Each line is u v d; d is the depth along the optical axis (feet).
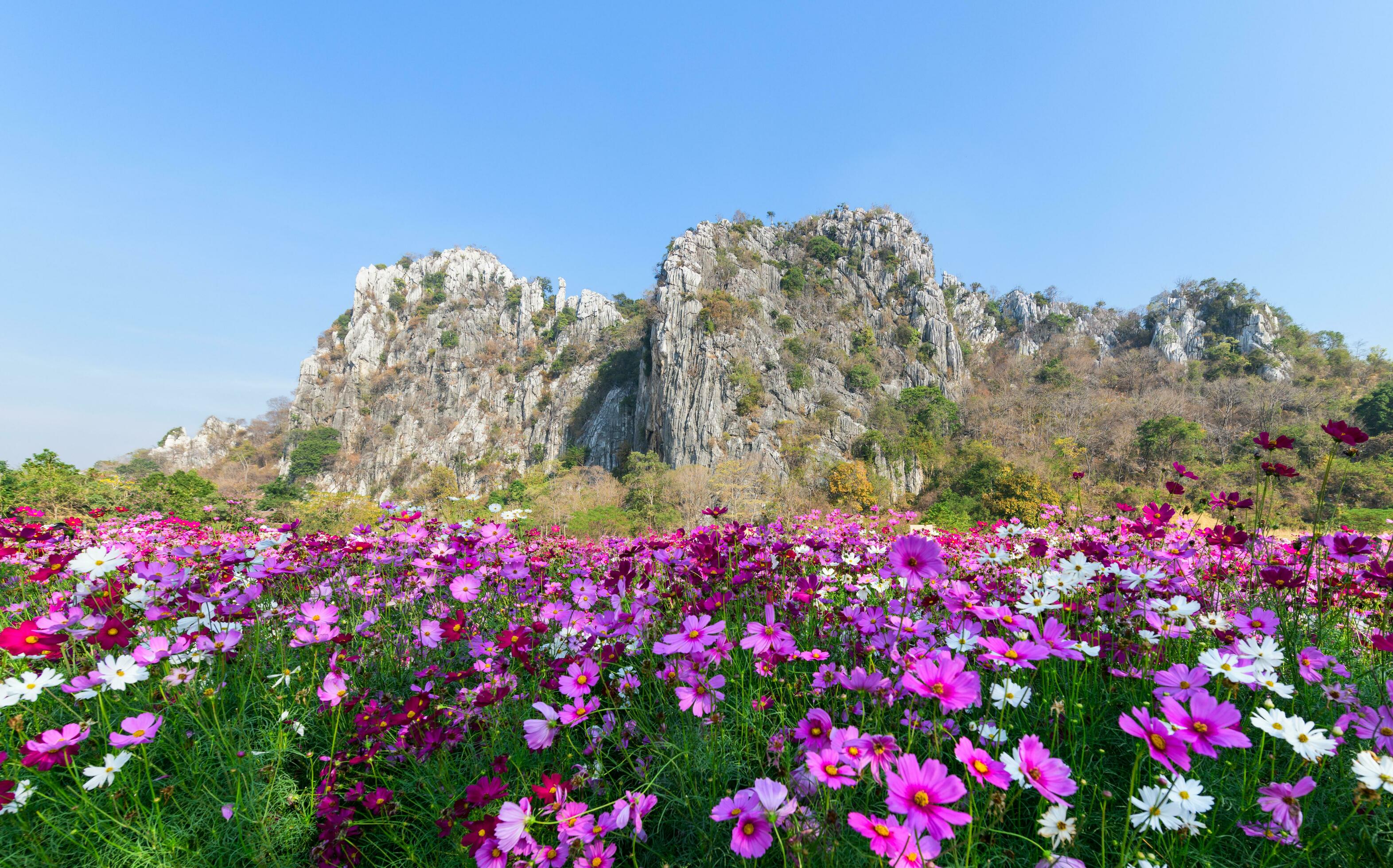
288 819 5.25
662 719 6.48
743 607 8.45
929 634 6.13
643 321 247.50
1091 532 12.17
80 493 43.57
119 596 7.30
